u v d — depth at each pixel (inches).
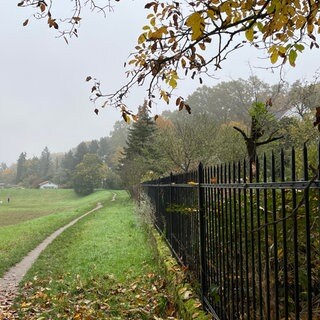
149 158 1309.1
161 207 412.2
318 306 121.1
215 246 173.8
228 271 153.8
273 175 107.9
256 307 143.6
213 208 175.6
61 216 1262.3
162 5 129.5
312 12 111.9
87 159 3969.0
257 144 174.7
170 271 252.4
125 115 147.6
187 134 922.1
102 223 879.1
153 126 1617.9
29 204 2970.0
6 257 509.0
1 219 1561.3
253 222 135.1
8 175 6855.3
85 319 236.1
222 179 161.6
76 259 452.1
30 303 290.2
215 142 885.8
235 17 121.7
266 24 118.3
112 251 464.1
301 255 128.6
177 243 283.3
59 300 288.0
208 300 180.2
